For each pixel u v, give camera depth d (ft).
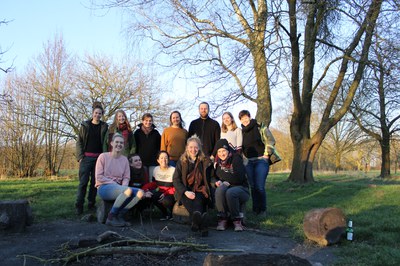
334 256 15.29
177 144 23.99
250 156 23.95
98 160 21.31
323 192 36.55
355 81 43.98
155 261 14.15
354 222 20.45
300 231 18.86
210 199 20.44
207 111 24.16
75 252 14.56
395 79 38.73
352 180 59.93
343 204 28.58
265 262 9.25
